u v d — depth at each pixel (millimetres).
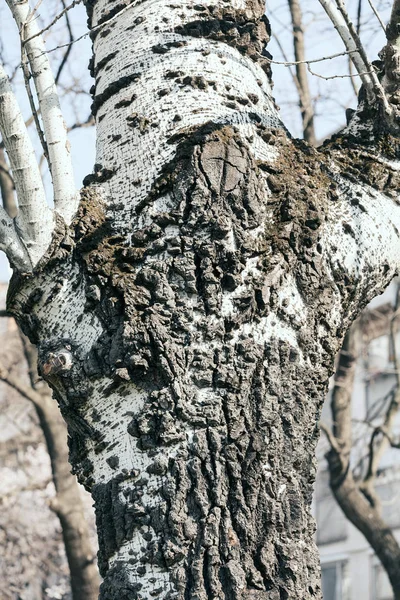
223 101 3014
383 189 3037
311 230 2826
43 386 8258
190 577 2486
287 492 2617
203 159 2805
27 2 3143
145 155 2930
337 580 17156
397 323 13906
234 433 2592
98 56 3248
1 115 2805
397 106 3133
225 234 2715
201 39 3141
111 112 3076
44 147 3051
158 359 2613
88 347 2725
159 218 2760
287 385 2697
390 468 16422
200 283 2682
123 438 2633
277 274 2740
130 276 2715
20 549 14477
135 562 2529
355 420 9602
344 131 3197
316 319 2793
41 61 3145
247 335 2682
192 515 2527
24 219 2809
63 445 8039
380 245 2930
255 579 2508
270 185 2873
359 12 4031
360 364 15977
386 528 8938
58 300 2795
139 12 3205
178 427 2580
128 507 2564
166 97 3016
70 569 7770
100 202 2922
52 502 7848
